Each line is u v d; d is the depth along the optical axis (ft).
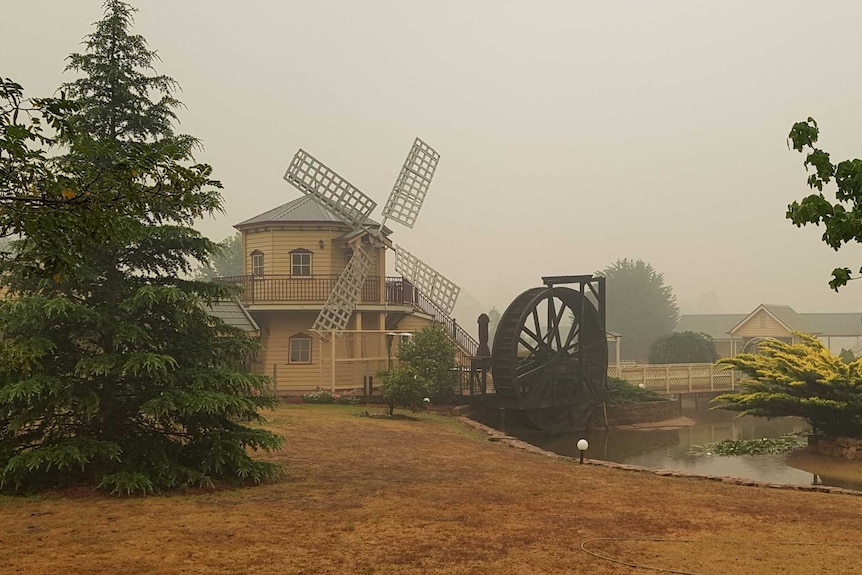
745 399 78.43
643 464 72.84
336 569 26.18
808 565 28.17
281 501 37.55
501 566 27.09
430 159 123.75
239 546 28.71
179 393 38.45
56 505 34.71
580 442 55.88
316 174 111.04
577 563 27.76
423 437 66.85
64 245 23.65
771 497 42.80
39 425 38.93
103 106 40.55
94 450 36.70
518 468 51.34
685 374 131.54
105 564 25.99
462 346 116.57
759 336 208.64
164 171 24.63
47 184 21.76
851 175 22.93
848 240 23.21
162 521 32.37
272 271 109.09
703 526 34.37
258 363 106.11
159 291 37.76
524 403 94.89
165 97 42.37
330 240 109.29
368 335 113.60
